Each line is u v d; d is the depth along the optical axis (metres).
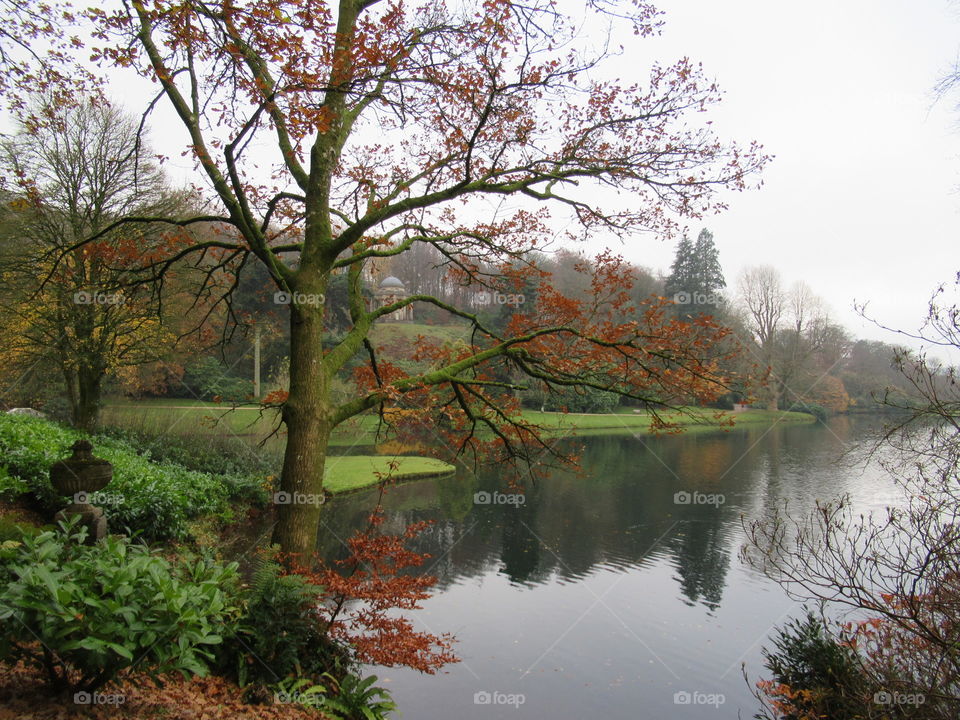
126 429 14.84
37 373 14.69
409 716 6.53
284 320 26.36
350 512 15.63
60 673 3.60
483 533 14.26
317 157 5.70
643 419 37.53
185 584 4.02
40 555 3.27
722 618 9.52
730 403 39.66
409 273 58.41
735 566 11.96
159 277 6.16
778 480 20.34
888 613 4.54
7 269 10.91
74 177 13.05
